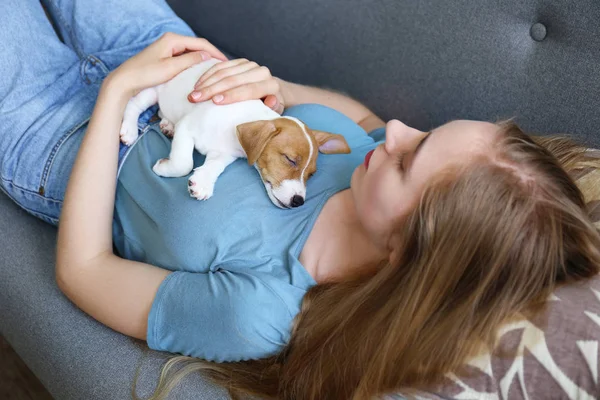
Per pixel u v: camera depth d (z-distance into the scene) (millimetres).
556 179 829
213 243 958
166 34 1170
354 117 1374
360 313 879
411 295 828
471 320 793
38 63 1229
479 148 837
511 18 1177
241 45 1702
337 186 1056
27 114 1187
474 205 801
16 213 1223
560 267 808
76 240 986
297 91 1360
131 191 1067
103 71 1271
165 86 1135
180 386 916
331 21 1472
